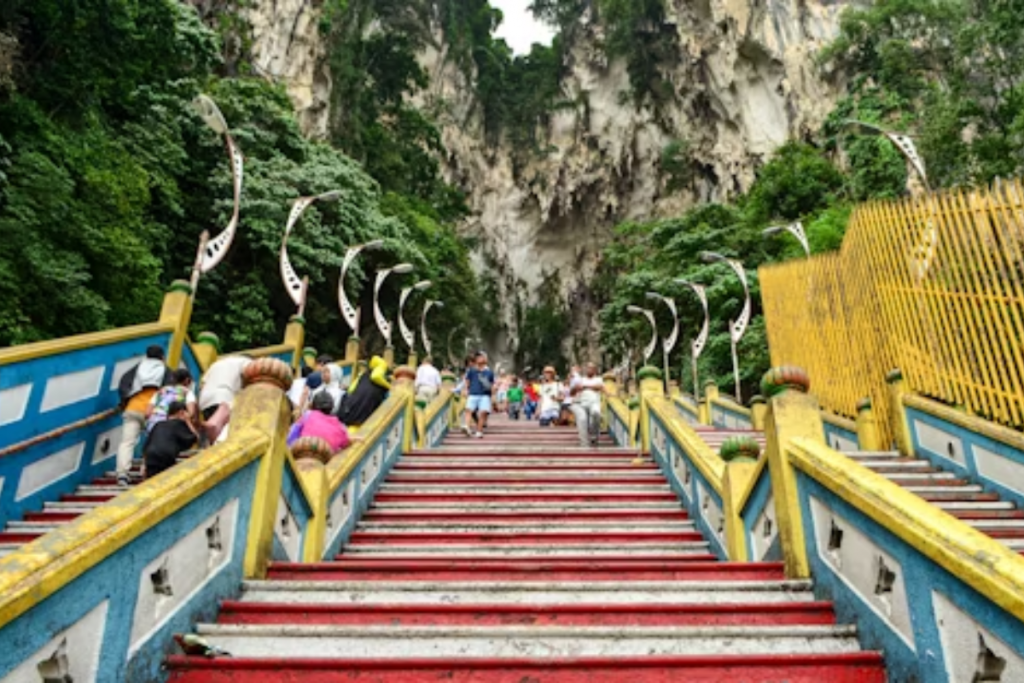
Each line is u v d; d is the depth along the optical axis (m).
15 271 11.56
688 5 44.25
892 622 2.72
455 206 44.16
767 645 3.00
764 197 31.05
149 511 2.59
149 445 5.55
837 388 10.00
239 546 3.58
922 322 8.20
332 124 34.19
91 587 2.25
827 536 3.43
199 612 3.06
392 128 42.25
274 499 3.96
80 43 15.09
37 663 1.97
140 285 14.95
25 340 11.36
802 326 11.10
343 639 3.00
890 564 2.76
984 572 2.10
